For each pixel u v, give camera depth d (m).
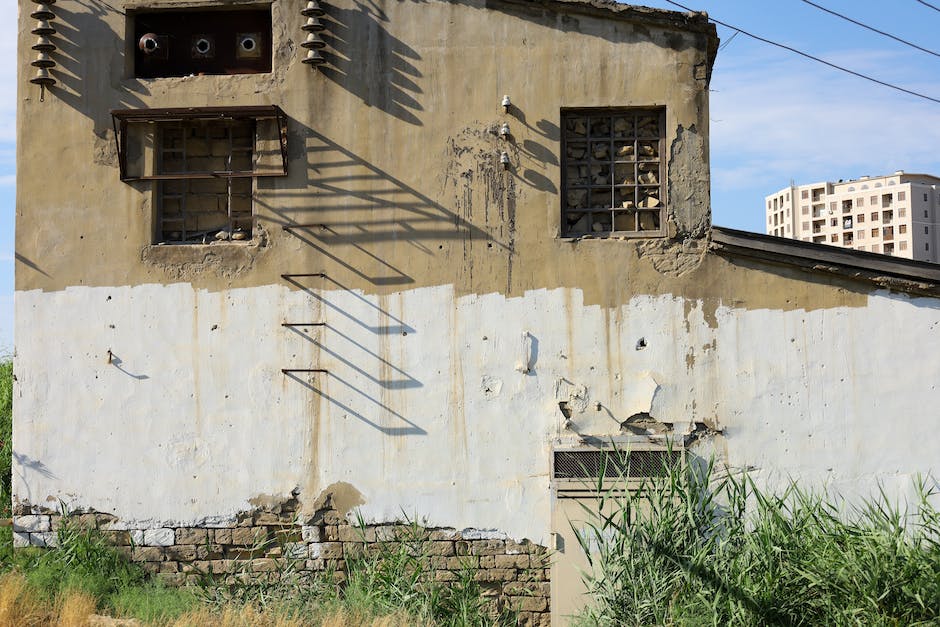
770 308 8.85
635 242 8.98
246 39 9.49
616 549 8.06
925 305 8.78
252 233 9.23
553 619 8.49
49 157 9.30
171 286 9.16
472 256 9.04
